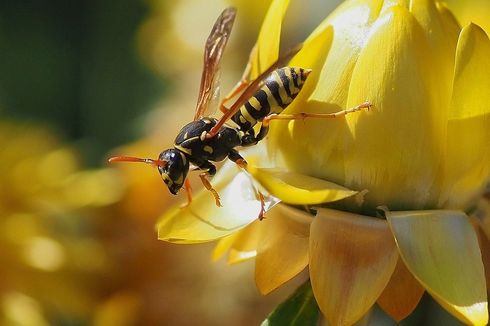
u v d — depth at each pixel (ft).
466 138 0.57
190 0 1.09
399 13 0.57
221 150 0.61
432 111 0.57
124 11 1.26
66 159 0.82
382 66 0.57
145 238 0.76
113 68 1.22
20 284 0.77
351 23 0.58
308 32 0.95
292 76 0.58
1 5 1.30
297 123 0.58
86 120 1.18
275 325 0.60
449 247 0.56
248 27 0.95
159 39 1.11
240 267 0.75
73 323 0.78
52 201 0.79
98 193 0.78
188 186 0.61
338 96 0.58
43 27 1.28
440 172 0.57
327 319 0.56
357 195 0.57
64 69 1.25
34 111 1.22
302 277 0.75
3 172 0.79
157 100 1.10
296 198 0.56
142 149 0.78
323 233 0.57
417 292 0.57
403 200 0.57
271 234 0.59
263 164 0.61
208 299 0.75
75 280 0.77
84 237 0.77
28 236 0.78
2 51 1.26
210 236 0.59
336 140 0.57
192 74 1.03
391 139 0.57
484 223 0.58
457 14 0.81
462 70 0.56
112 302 0.75
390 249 0.57
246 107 0.60
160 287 0.75
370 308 0.57
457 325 0.74
